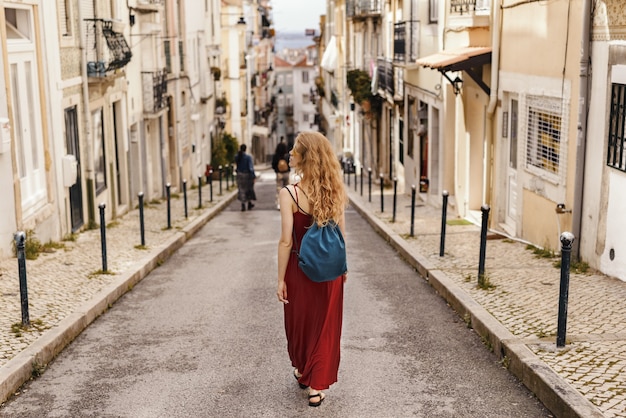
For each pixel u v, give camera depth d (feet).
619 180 28.76
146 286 34.53
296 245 18.07
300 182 17.89
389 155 94.73
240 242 50.52
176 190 91.56
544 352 20.36
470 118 54.13
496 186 47.37
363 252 43.21
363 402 18.72
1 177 35.81
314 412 18.11
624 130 28.27
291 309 18.42
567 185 34.24
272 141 311.68
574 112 33.30
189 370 21.48
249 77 194.18
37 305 27.55
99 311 28.43
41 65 42.11
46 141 42.50
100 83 54.49
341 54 154.61
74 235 46.88
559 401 17.22
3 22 35.83
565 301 20.49
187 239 52.03
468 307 25.99
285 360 22.15
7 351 21.66
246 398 19.12
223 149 133.08
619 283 28.66
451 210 58.80
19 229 37.11
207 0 123.95
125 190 65.51
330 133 192.13
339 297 18.35
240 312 28.45
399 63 73.36
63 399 19.35
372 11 98.32
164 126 84.69
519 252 37.37
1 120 34.58
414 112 74.43
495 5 45.52
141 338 25.08
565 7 34.30
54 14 44.29
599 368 18.89
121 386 20.27
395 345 23.52
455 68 47.78
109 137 58.59
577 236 32.94
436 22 63.16
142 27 74.69
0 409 18.70
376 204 67.41
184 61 97.66
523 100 40.83
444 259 36.27
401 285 32.83
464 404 18.49
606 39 29.86
